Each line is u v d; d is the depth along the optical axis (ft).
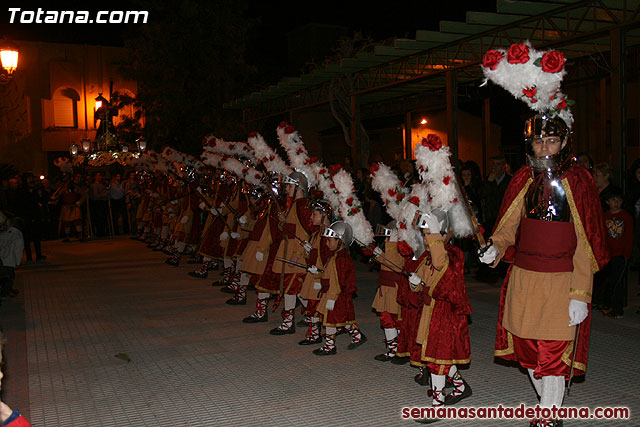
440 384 15.10
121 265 43.86
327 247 20.76
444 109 57.67
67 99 97.86
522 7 30.58
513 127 72.59
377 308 20.07
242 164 31.96
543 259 13.09
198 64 73.10
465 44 37.17
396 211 17.66
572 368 13.10
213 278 37.60
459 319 15.33
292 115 58.49
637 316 24.72
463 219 15.38
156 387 17.62
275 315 27.09
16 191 46.26
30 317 27.17
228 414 15.44
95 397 16.88
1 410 7.87
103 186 67.46
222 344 22.24
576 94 55.31
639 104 57.31
